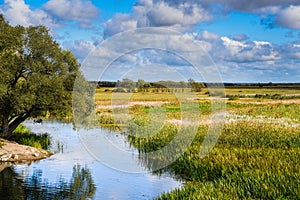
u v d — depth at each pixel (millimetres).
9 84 24438
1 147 21469
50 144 26094
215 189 12375
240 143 22031
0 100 24328
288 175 12969
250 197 11641
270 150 18797
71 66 27000
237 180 13289
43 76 24984
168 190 14766
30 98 24156
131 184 15695
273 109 41344
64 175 17391
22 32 24984
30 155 21609
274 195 11445
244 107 44469
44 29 25812
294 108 41625
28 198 13812
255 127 26547
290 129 25922
